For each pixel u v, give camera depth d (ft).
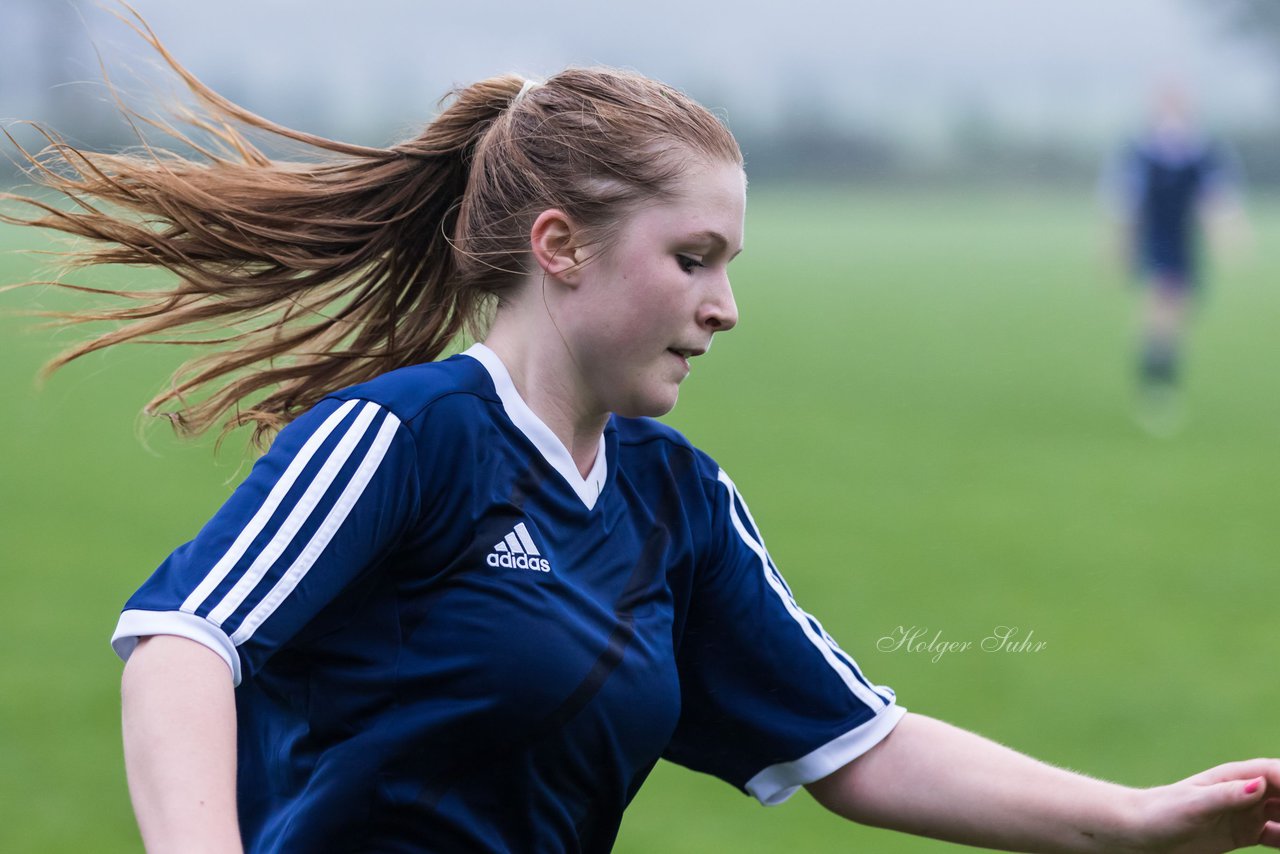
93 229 25.57
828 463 123.95
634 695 22.04
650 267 21.89
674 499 23.67
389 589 21.42
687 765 25.52
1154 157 155.33
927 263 383.04
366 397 21.20
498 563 21.40
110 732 59.11
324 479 20.39
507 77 25.03
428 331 26.11
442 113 25.29
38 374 26.61
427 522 21.33
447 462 21.34
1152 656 70.64
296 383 26.37
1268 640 73.67
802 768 24.76
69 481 115.44
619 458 23.53
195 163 25.86
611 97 22.35
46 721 60.08
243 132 26.89
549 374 22.52
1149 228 156.97
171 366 204.54
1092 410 157.48
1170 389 167.53
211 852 18.10
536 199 22.38
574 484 22.35
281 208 25.23
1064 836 23.54
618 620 22.17
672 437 24.26
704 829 51.70
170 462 124.77
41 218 25.64
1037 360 201.98
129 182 25.41
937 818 24.41
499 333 23.11
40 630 73.31
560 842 22.34
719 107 23.76
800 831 51.57
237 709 22.53
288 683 21.74
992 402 162.91
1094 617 77.46
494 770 21.58
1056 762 56.03
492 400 22.04
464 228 23.56
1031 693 64.69
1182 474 120.37
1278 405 162.20
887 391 171.22
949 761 24.48
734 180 22.30
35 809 51.06
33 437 138.92
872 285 327.26
